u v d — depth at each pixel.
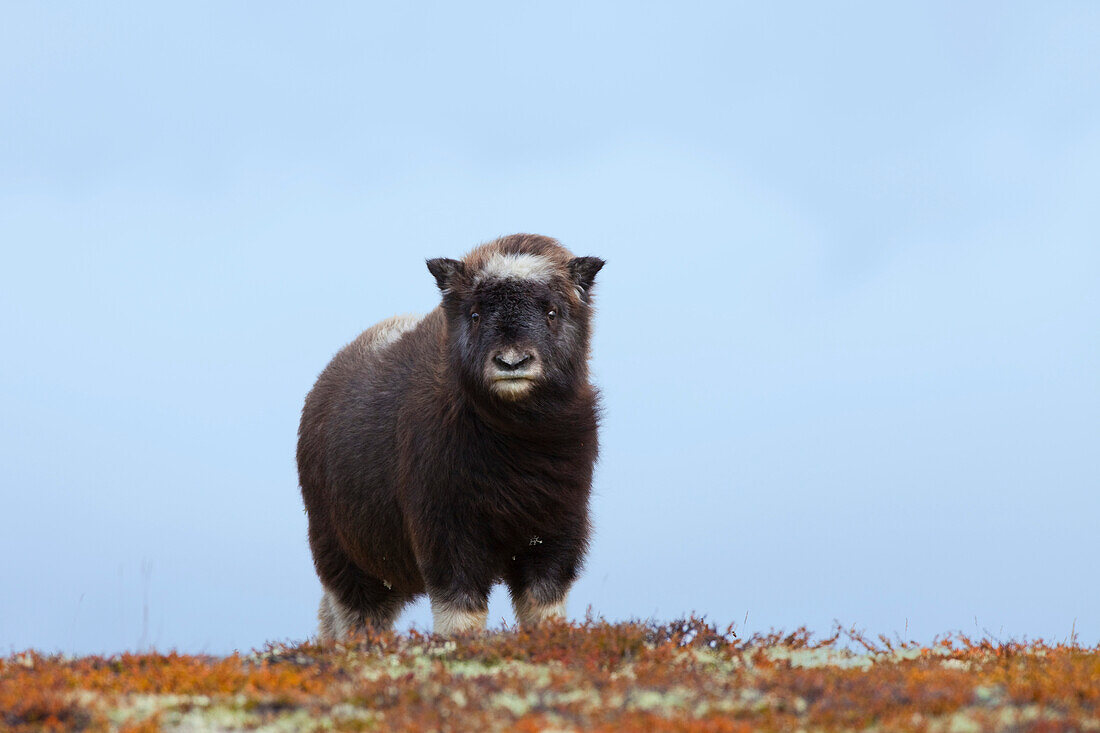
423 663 30.16
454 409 36.47
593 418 37.69
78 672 29.70
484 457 36.56
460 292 36.75
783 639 34.12
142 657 31.30
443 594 37.19
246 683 28.11
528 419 35.78
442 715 24.59
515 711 25.25
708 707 25.61
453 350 36.34
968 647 33.69
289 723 24.97
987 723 23.66
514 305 34.97
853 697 25.98
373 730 23.98
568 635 31.94
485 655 30.66
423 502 37.25
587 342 37.66
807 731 23.77
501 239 38.00
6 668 30.73
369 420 41.22
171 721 25.06
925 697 25.64
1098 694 25.78
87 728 24.62
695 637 32.69
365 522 41.44
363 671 29.22
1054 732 23.05
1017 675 28.95
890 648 33.72
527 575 38.09
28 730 24.50
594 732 23.20
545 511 37.06
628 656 30.42
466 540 37.00
